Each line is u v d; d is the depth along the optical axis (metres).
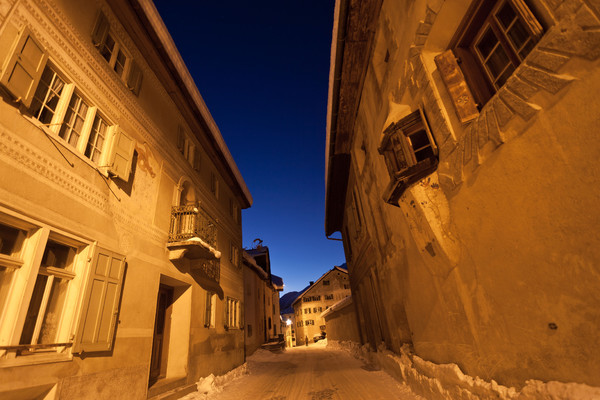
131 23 6.45
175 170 7.95
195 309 7.84
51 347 3.71
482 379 3.49
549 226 2.40
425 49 4.09
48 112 4.27
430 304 4.89
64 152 4.24
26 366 3.26
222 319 9.70
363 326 13.10
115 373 4.58
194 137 9.78
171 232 7.20
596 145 1.98
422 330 5.38
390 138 4.68
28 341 3.50
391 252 6.91
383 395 5.87
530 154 2.54
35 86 3.75
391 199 4.96
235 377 9.75
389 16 5.35
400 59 4.93
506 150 2.81
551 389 2.42
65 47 4.55
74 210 4.28
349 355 15.48
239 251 13.36
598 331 2.04
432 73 3.96
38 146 3.81
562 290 2.32
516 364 2.91
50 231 3.81
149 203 6.48
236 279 12.18
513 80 2.66
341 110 8.84
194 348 7.46
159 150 7.25
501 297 3.06
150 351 5.58
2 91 3.42
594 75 1.98
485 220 3.19
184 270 7.59
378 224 7.87
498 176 2.94
